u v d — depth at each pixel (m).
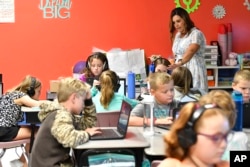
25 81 4.28
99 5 5.88
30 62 5.87
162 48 5.98
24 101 4.06
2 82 5.57
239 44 6.09
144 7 5.92
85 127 2.93
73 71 5.41
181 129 1.59
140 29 5.93
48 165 2.55
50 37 5.88
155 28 5.95
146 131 2.81
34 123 3.91
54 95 5.23
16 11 5.80
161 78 3.02
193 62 4.75
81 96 2.73
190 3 5.96
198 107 1.62
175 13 4.80
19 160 4.30
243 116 2.88
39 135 2.63
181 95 3.33
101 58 4.38
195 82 4.73
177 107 2.96
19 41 5.84
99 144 2.46
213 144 1.55
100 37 5.91
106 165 2.43
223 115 1.59
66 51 5.90
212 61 5.76
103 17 5.89
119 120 2.88
